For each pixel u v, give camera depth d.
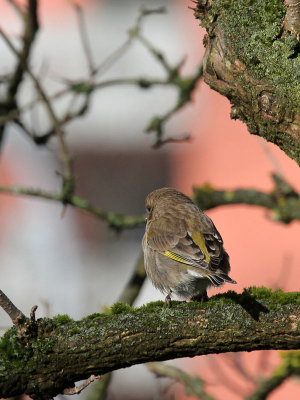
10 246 17.23
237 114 6.45
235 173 17.77
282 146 6.27
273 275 16.23
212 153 18.20
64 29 19.09
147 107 19.30
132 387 15.44
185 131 18.58
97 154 19.08
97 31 19.30
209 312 6.30
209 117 18.41
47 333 6.24
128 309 6.52
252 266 16.56
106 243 18.19
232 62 6.14
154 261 9.36
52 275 17.23
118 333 6.24
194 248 8.98
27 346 6.19
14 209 17.67
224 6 6.14
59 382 6.25
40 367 6.19
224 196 11.52
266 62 6.01
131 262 18.11
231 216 17.08
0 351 6.20
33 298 16.78
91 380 6.14
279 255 16.56
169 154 18.83
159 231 9.38
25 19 11.86
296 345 6.20
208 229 9.33
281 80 5.98
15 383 6.20
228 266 9.16
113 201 18.94
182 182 18.55
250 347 6.27
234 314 6.25
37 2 11.75
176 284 9.05
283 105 6.00
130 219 10.95
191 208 9.76
